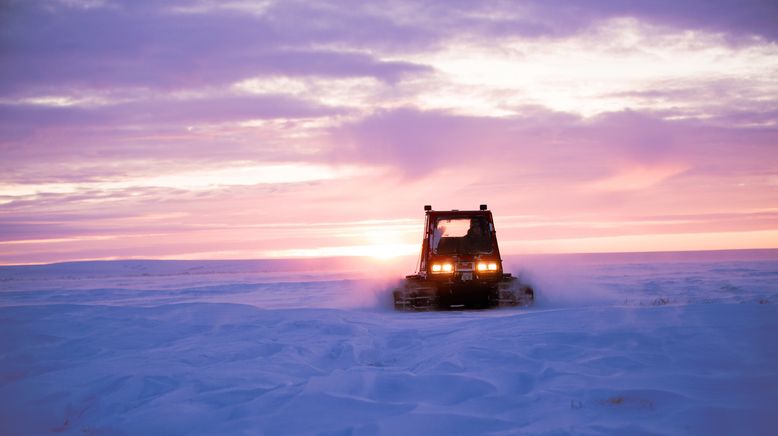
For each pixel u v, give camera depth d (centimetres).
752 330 743
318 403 516
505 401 504
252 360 722
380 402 516
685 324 805
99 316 1124
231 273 7156
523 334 820
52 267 10144
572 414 461
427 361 701
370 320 1167
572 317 948
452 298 1627
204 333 967
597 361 628
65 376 652
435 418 462
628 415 454
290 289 2764
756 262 4966
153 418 504
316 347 822
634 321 858
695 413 445
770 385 513
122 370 672
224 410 517
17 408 555
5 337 914
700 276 2864
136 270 9569
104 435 482
